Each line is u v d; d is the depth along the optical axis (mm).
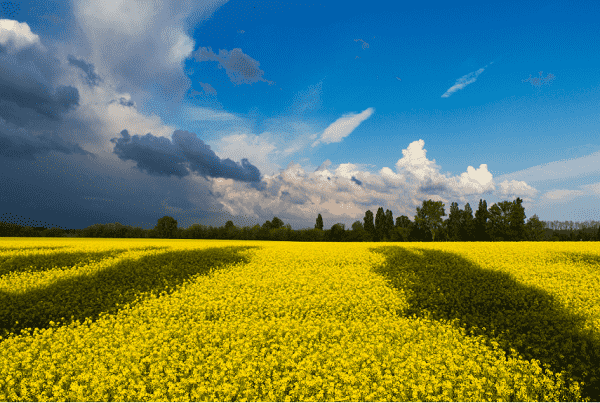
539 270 17141
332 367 7523
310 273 17594
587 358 8078
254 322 10297
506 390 6551
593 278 15594
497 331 10227
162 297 13664
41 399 6457
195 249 26672
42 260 20344
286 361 7656
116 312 12250
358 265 19609
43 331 10008
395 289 14453
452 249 24719
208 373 7152
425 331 9711
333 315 11367
